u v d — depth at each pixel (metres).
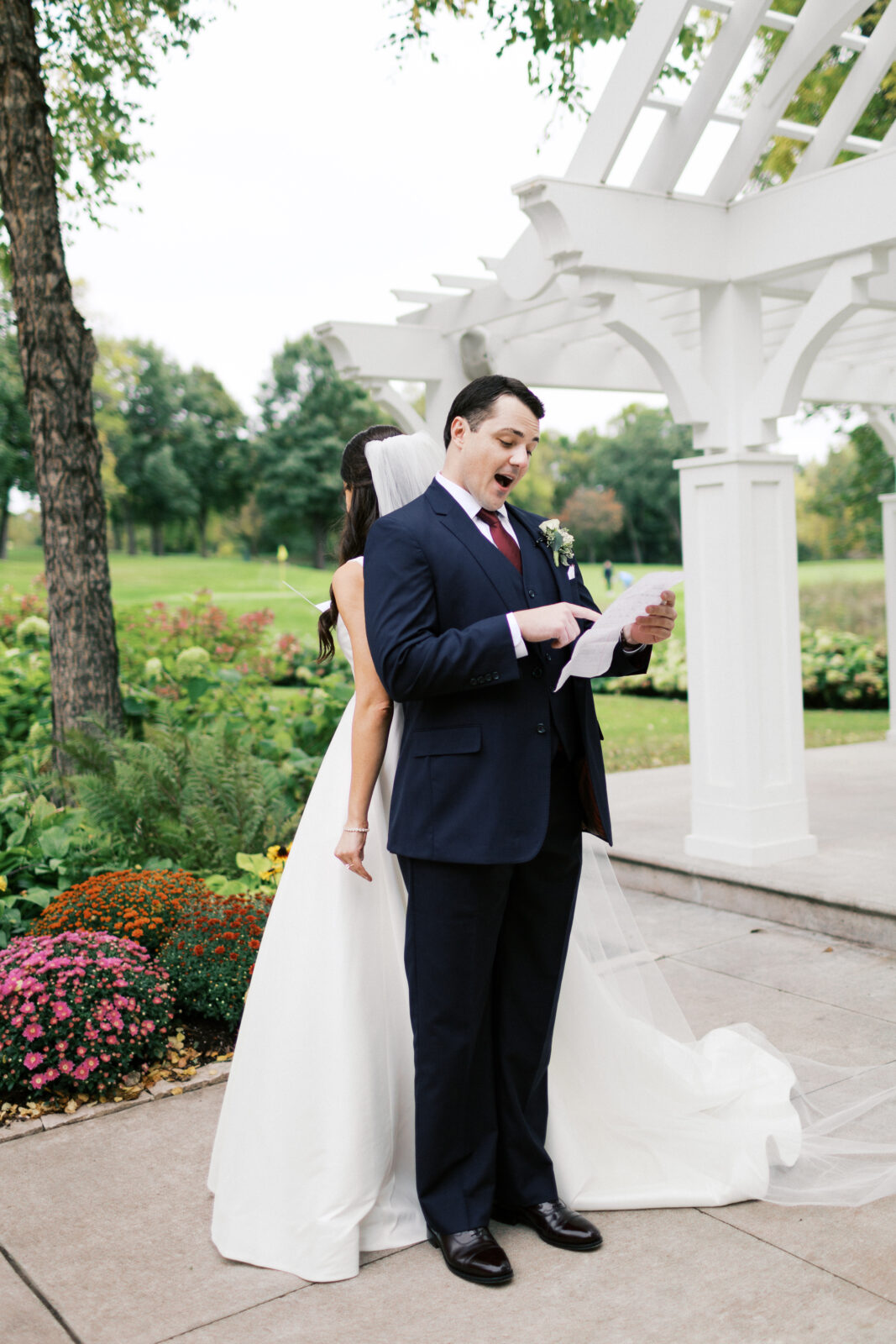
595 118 4.33
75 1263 2.20
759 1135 2.51
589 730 2.20
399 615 2.03
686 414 4.74
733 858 4.81
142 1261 2.21
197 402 48.66
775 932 4.33
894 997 3.59
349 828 2.20
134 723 5.67
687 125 4.44
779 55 4.43
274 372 48.91
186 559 42.41
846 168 4.19
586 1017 2.49
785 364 4.55
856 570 16.94
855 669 12.30
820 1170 2.49
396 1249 2.24
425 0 5.84
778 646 4.85
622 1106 2.49
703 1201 2.37
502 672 1.98
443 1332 1.95
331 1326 1.97
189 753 4.68
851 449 23.64
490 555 2.13
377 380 5.62
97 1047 2.91
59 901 3.63
